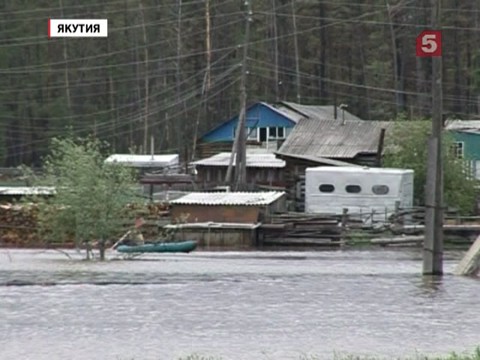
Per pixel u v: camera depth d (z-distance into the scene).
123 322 66.62
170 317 68.81
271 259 124.75
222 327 64.31
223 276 97.31
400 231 156.88
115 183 123.69
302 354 54.69
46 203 126.31
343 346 57.31
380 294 81.50
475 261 96.50
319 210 166.25
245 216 155.00
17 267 108.94
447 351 55.38
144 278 95.19
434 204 93.38
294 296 80.38
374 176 163.75
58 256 128.25
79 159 124.00
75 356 54.69
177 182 188.50
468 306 74.25
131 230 129.25
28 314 70.38
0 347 57.50
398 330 63.09
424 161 178.75
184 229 151.62
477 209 176.50
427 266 94.81
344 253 138.50
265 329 63.59
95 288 86.19
